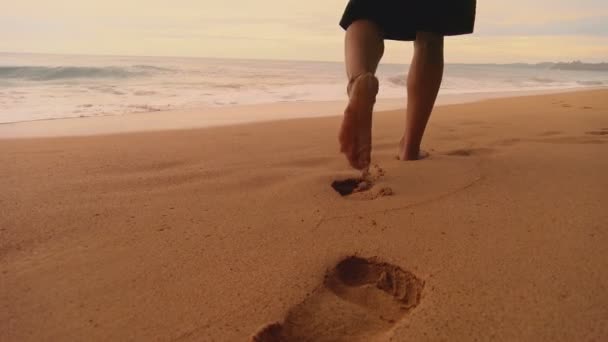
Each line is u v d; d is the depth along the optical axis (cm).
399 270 132
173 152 279
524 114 471
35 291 120
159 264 134
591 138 307
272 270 130
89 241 149
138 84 888
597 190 189
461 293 116
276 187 205
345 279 135
